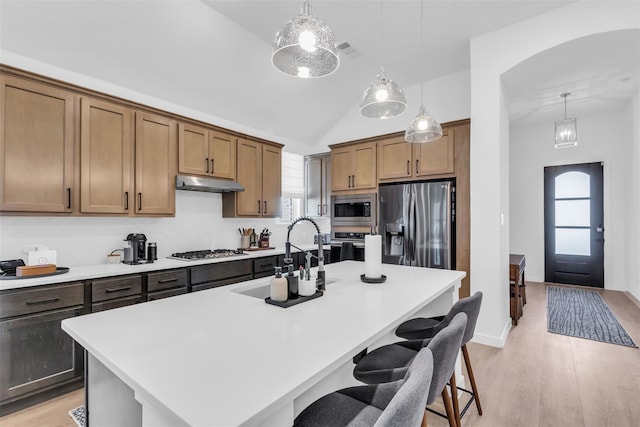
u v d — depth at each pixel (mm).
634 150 4328
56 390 2137
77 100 2461
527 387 2248
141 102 3082
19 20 2217
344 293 1713
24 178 2195
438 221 3457
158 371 843
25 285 1982
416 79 4133
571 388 2229
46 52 2432
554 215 5574
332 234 4500
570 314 3855
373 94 2055
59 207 2355
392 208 3809
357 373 1290
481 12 2820
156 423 757
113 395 1227
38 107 2260
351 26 3059
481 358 2707
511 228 5941
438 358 1091
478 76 3146
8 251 2352
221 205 3855
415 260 3598
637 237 4312
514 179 5918
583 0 2656
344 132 4871
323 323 1233
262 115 4094
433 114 4113
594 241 5238
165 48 2840
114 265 2719
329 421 990
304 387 801
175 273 2795
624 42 2715
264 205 4055
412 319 1991
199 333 1126
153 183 2941
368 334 1122
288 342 1047
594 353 2783
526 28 2924
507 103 3645
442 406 2029
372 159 4094
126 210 2748
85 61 2615
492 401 2084
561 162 5484
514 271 3570
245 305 1486
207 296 1653
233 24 2979
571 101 4445
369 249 1999
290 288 1547
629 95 4227
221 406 685
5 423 1866
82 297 2242
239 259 3348
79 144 2469
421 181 3719
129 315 1337
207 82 3328
